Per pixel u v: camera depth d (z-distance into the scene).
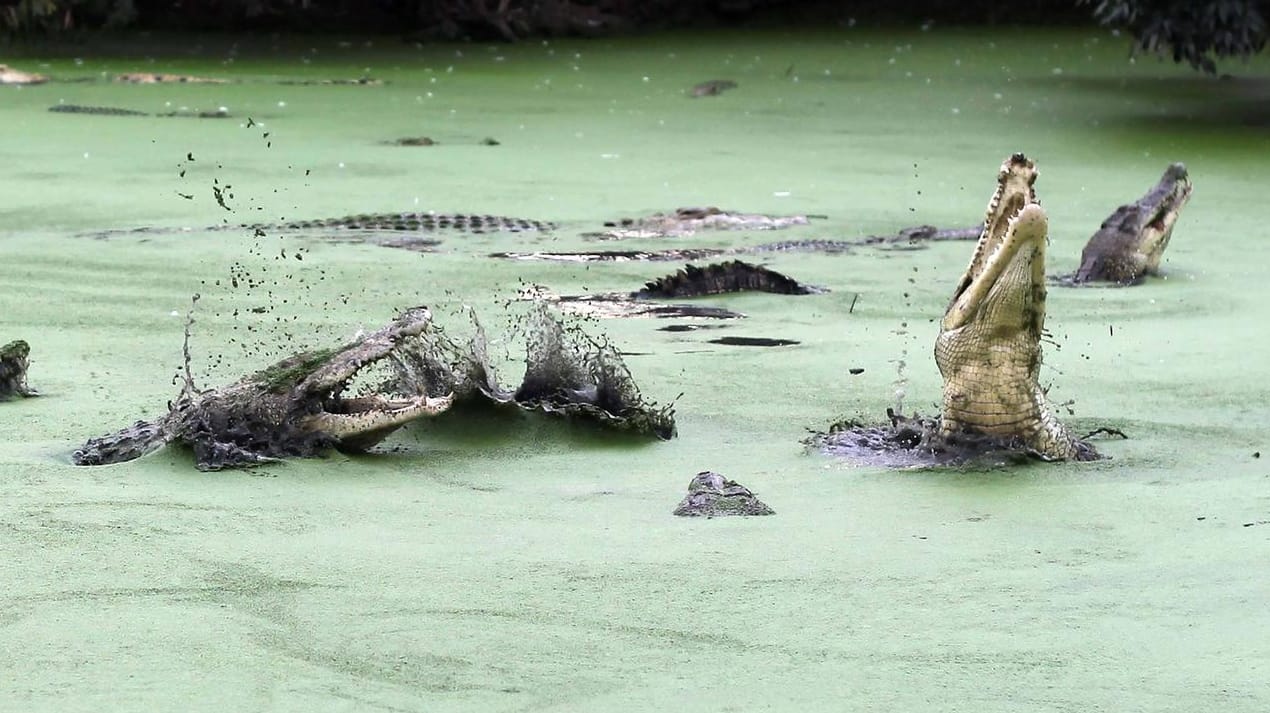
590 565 18.06
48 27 96.69
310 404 22.27
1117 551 18.64
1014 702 14.65
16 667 15.26
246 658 15.54
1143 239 37.50
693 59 93.31
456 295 33.81
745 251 40.09
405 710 14.45
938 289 35.50
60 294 33.12
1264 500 20.48
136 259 37.12
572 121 67.69
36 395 25.14
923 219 45.56
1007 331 22.05
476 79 83.50
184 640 15.94
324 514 19.77
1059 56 95.25
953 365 22.42
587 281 35.69
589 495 20.73
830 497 20.66
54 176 50.09
